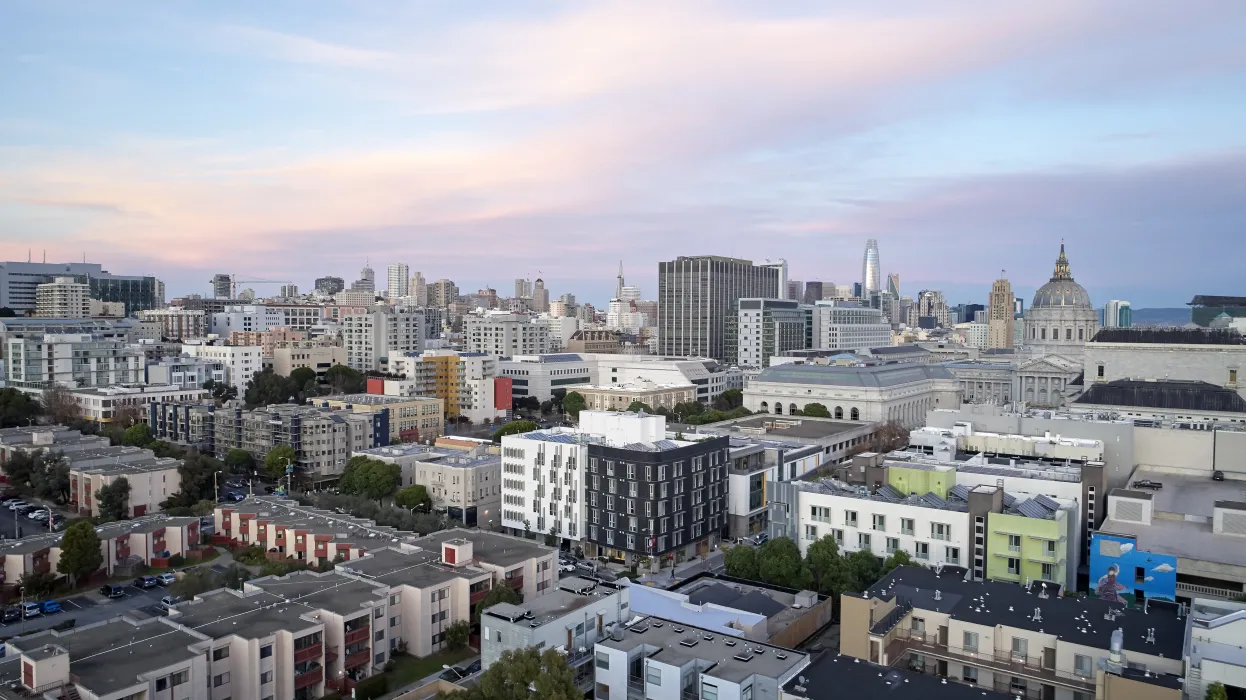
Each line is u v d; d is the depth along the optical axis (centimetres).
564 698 10381
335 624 14562
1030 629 11781
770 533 19438
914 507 17238
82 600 18388
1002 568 16225
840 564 16312
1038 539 15762
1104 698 10244
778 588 16812
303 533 19975
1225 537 16250
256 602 15012
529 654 11069
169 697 12131
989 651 11969
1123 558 15350
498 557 17850
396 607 15775
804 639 14675
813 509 18600
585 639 13362
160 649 12719
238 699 13350
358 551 18750
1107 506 18525
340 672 14512
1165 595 14925
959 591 13400
